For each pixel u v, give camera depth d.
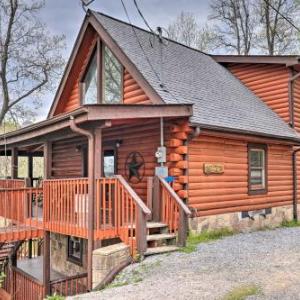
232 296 4.62
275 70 13.49
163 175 8.34
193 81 11.08
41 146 12.95
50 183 8.30
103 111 6.83
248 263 6.21
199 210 8.78
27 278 9.60
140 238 6.78
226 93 11.85
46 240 8.44
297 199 12.81
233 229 9.81
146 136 9.30
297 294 4.65
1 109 21.88
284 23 23.14
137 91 9.82
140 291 5.09
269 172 11.46
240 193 10.17
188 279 5.43
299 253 6.96
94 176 6.98
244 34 25.03
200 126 8.34
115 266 6.39
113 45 10.10
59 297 5.49
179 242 7.54
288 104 13.07
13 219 8.84
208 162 9.13
